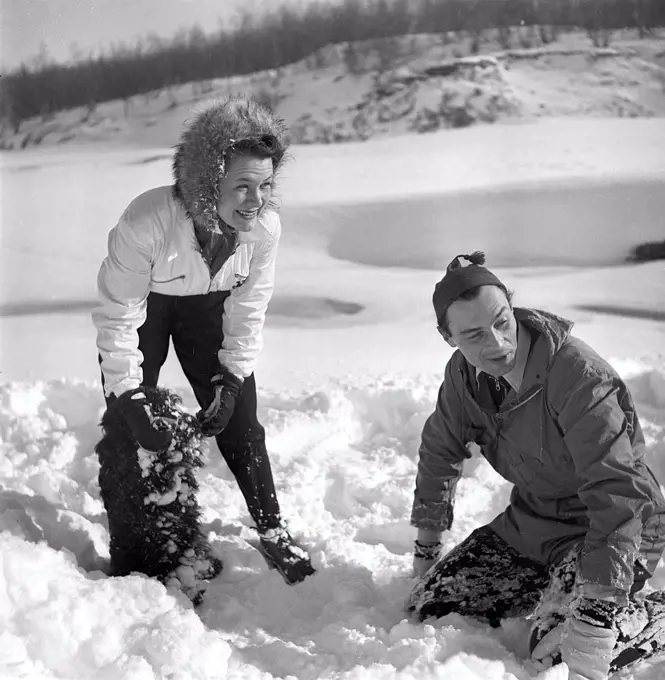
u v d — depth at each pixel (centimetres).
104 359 289
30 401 454
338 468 404
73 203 1806
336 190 1827
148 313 302
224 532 349
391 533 360
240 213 274
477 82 2942
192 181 270
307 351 729
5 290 1108
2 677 209
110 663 224
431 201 1667
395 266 1302
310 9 3384
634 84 2955
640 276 1162
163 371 664
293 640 273
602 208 1576
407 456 428
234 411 311
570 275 1172
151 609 252
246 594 303
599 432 238
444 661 244
